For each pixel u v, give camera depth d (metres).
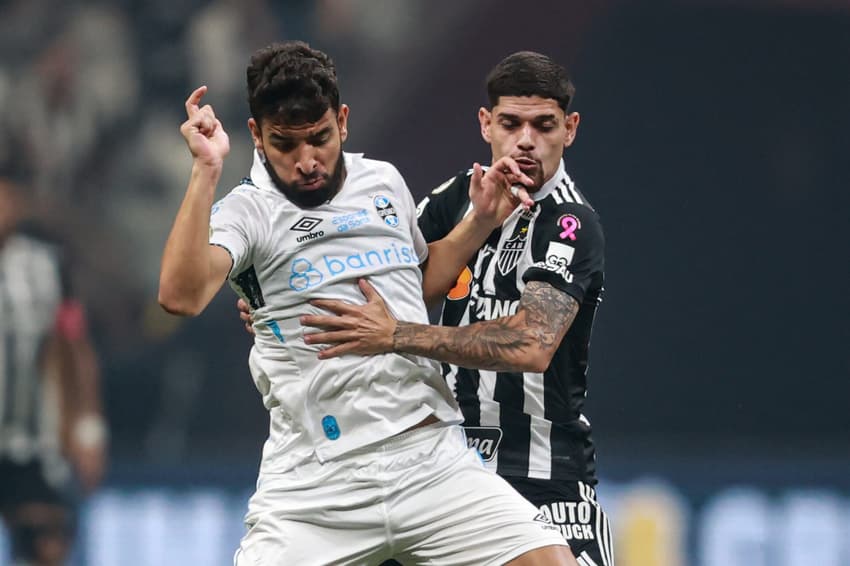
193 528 33.12
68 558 31.84
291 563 14.36
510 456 15.95
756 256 45.12
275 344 14.55
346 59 46.94
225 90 43.16
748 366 43.69
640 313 44.41
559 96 15.45
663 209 45.72
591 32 46.50
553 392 15.94
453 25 46.72
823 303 44.41
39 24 42.91
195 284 13.32
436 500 14.44
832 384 43.47
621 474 32.97
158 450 37.81
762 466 32.97
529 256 15.71
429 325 14.48
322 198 14.36
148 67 42.91
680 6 46.00
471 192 15.66
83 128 42.03
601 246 15.81
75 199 41.22
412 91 46.69
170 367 39.12
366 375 14.29
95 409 31.92
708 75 46.53
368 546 14.48
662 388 43.31
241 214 14.19
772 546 32.59
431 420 14.65
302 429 14.45
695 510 32.78
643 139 46.38
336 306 14.27
